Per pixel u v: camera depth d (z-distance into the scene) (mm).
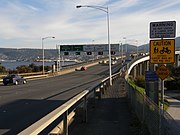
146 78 15977
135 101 14281
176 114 20438
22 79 46719
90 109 15680
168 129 8234
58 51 85250
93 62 130375
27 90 32656
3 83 45750
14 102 20656
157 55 12375
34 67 83688
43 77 67500
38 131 4766
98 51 82000
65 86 38906
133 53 163000
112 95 23859
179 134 8828
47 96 24938
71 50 84000
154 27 12359
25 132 4453
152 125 9312
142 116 11422
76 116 11914
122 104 18219
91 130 10625
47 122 5316
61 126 8234
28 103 19922
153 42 12406
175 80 56469
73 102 8242
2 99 22828
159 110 8406
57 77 67938
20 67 76188
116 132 10398
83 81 51375
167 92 50312
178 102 30344
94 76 69312
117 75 54875
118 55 158875
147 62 121250
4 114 15156
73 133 10086
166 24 12250
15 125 12234
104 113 14547
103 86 25531
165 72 12289
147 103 10336
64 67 99562
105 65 123562
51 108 17234
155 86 15844
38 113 15414
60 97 23938
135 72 101750
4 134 10609
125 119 12914
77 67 102812
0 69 67812
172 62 12281
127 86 21547
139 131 10539
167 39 12297
